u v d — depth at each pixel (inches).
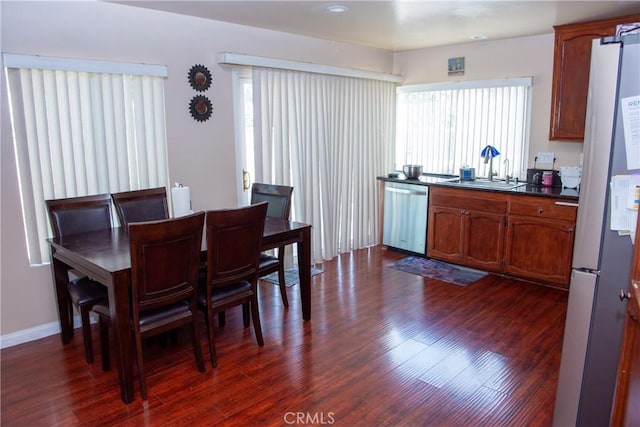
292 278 173.0
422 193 193.0
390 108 219.3
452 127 204.2
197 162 154.3
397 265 188.5
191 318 105.3
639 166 68.1
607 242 72.2
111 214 130.3
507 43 183.8
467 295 155.3
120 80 133.2
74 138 127.2
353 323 134.1
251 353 117.2
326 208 193.2
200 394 99.7
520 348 118.6
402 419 90.5
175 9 135.2
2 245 118.7
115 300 92.2
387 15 141.5
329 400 97.0
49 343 123.4
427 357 114.4
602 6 129.8
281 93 170.9
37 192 122.3
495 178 192.7
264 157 169.5
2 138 115.5
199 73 149.9
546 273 160.6
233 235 108.6
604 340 75.1
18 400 97.7
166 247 95.4
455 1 125.0
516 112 183.8
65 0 120.3
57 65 119.4
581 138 155.0
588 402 78.3
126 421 90.7
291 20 149.9
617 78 67.6
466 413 92.2
